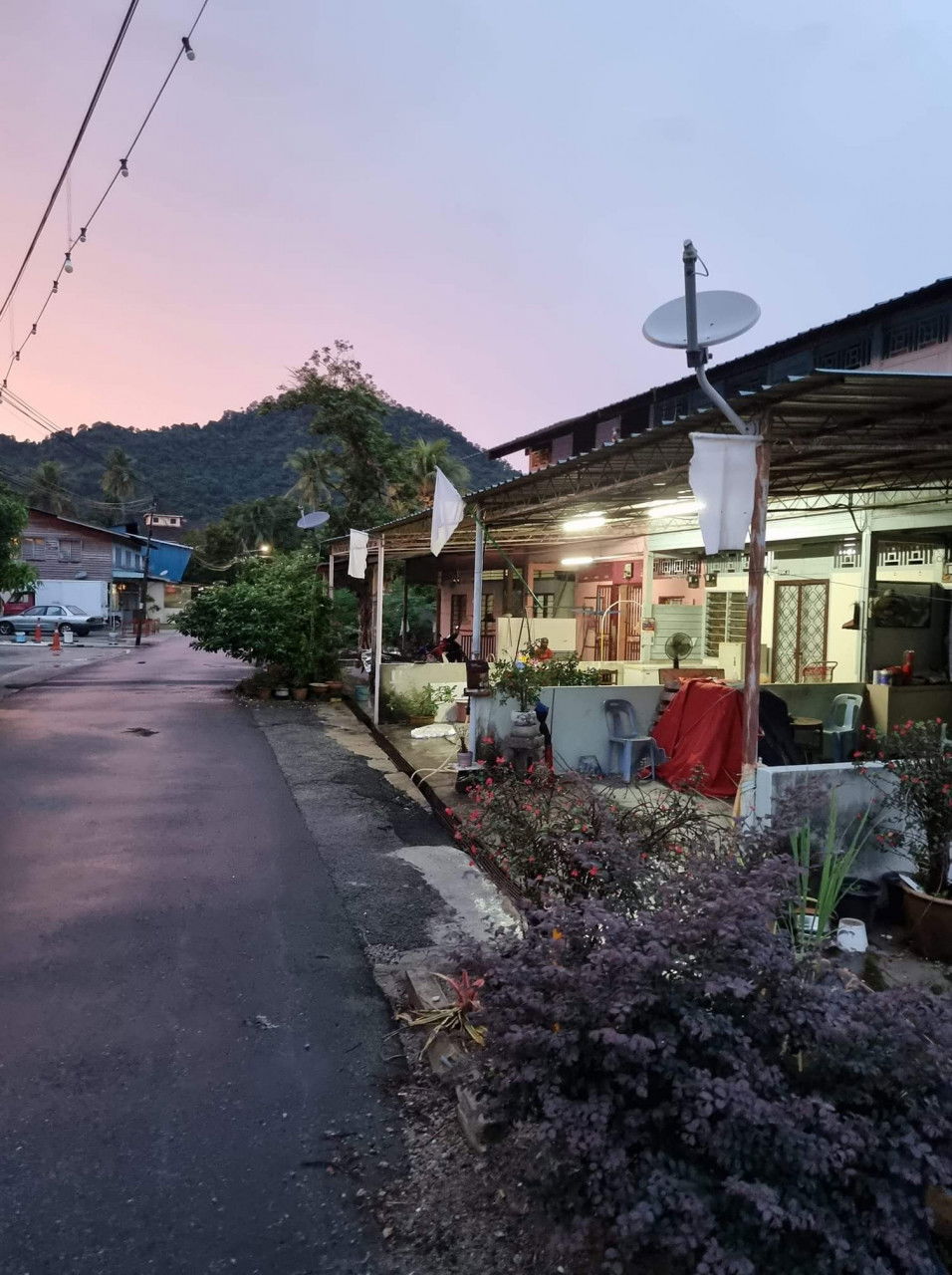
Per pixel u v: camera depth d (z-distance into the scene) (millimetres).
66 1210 2771
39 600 42812
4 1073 3549
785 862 3145
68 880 5934
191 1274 2520
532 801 4391
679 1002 2324
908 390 4680
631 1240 2100
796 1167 2086
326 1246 2643
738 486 4816
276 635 16609
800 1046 2400
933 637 9539
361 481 32938
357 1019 4102
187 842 6922
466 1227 2715
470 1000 3893
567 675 9266
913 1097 2254
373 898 5703
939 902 4422
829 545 10664
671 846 3938
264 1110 3359
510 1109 2457
